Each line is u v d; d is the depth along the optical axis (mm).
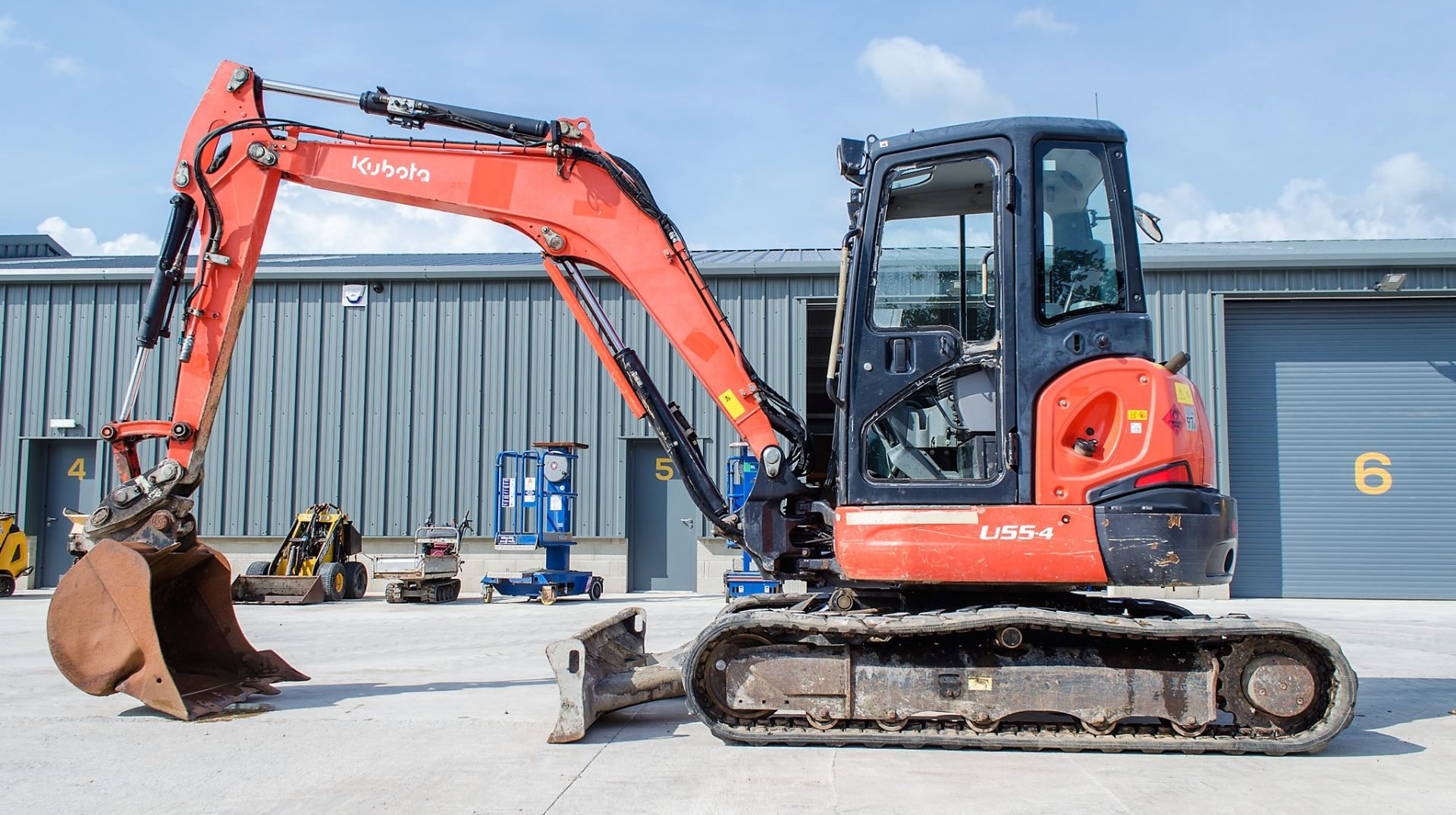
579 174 6695
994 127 5520
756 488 6344
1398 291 16672
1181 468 5270
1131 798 4395
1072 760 5102
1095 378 5305
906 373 5555
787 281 17703
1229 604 15922
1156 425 5246
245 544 18125
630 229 6613
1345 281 16797
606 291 17938
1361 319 17141
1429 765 5035
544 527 16453
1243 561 17031
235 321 6734
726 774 4797
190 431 6570
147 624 6098
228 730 5824
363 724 5996
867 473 5523
